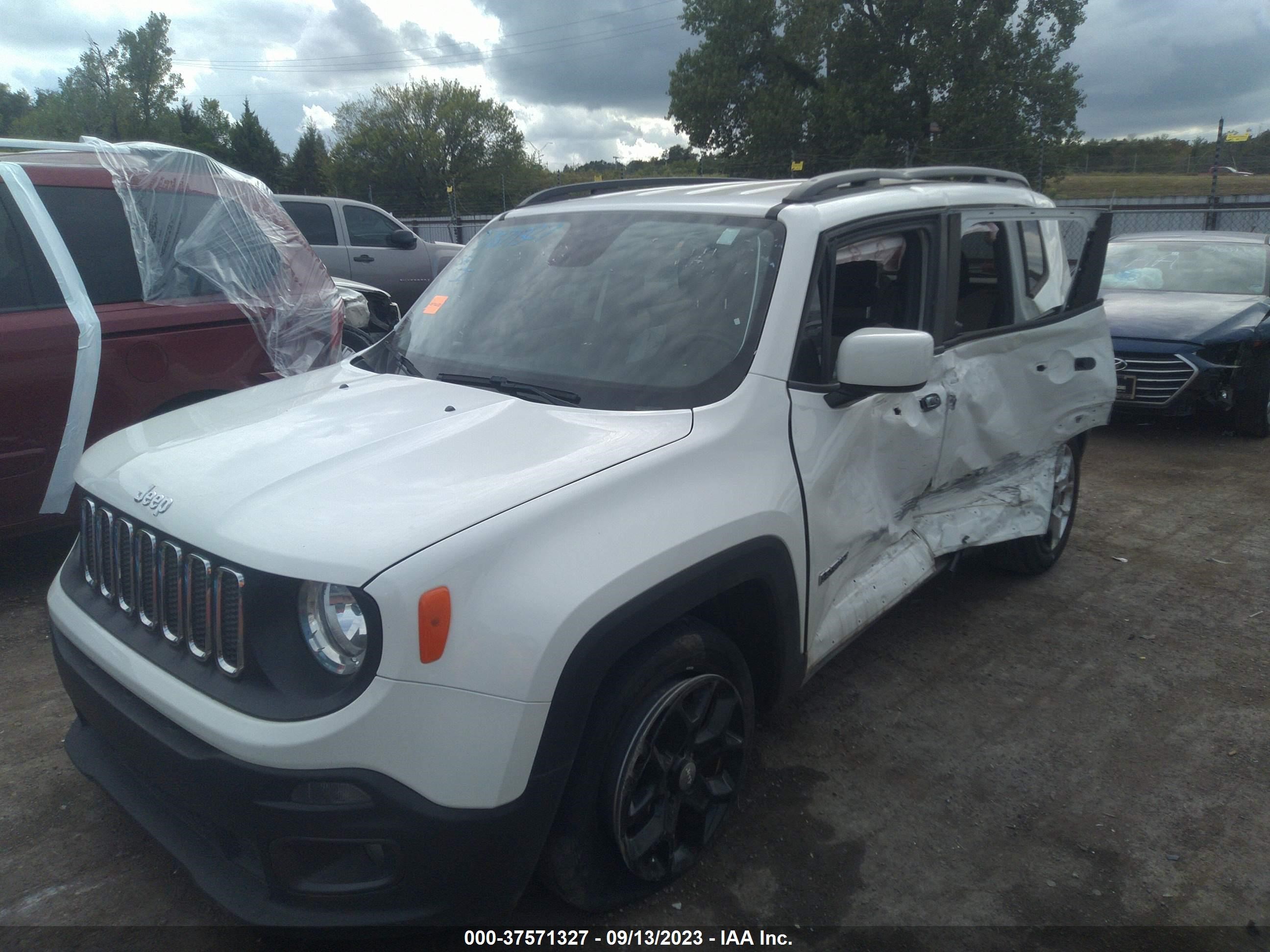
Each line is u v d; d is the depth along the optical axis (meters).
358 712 1.88
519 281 3.32
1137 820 2.98
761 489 2.59
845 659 4.04
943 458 3.59
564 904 2.49
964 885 2.67
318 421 2.64
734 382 2.68
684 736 2.46
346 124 70.62
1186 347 7.46
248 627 2.01
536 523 2.09
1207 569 5.09
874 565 3.39
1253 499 6.29
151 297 4.61
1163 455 7.42
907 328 3.43
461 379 2.98
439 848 1.94
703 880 2.65
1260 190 34.06
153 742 2.10
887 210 3.23
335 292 5.48
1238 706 3.69
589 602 2.06
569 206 3.62
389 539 1.96
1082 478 6.79
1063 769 3.25
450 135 69.44
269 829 1.93
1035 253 4.17
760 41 38.31
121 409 4.45
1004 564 4.82
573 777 2.20
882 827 2.91
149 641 2.28
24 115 80.38
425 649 1.89
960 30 35.38
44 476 4.26
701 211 3.20
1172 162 40.69
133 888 2.58
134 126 65.12
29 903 2.52
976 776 3.20
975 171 3.95
